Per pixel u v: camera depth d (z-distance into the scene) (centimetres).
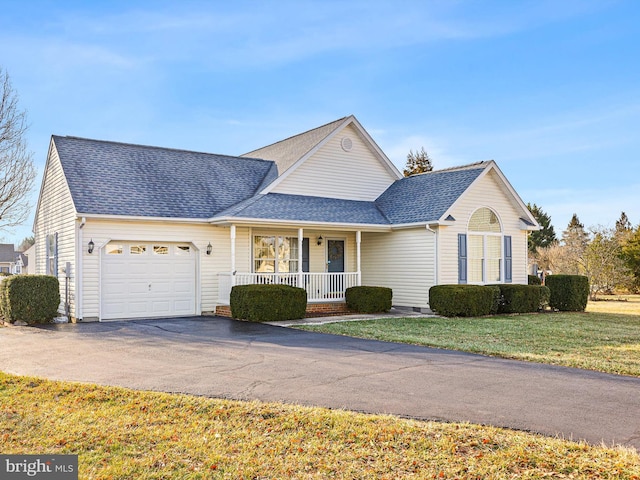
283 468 498
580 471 480
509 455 514
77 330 1388
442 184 2031
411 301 1928
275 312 1584
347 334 1310
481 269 1972
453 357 1002
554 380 813
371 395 724
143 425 609
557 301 2091
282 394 727
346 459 518
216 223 1752
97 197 1631
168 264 1730
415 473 486
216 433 584
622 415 634
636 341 1225
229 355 1018
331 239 2122
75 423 614
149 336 1277
